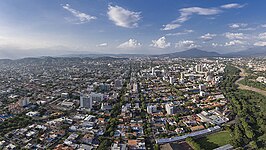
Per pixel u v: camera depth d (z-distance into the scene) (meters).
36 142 141.38
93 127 167.25
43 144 138.88
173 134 153.62
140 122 177.00
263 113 199.38
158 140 142.75
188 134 152.00
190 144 139.12
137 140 142.88
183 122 177.12
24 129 160.62
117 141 141.38
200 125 168.88
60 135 152.25
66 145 136.12
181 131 157.25
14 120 177.88
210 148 134.25
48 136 149.00
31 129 162.50
